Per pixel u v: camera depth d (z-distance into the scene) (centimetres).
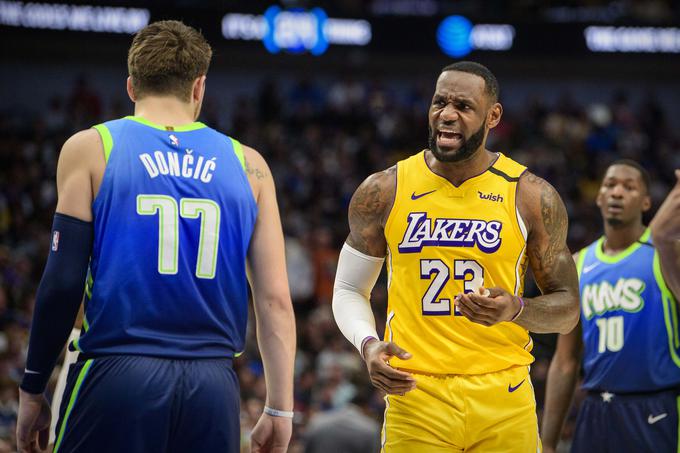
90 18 3181
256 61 3522
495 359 573
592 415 786
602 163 3378
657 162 3444
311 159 3141
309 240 2486
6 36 3145
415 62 3641
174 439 468
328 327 2044
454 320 571
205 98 3353
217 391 475
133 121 502
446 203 580
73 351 506
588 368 798
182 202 488
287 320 514
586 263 823
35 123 3078
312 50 3372
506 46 3425
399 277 587
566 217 588
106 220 477
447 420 564
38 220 2502
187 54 516
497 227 573
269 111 3381
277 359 508
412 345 578
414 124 3409
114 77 3488
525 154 3262
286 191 2861
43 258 2164
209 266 488
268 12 3319
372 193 600
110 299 470
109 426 455
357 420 1042
